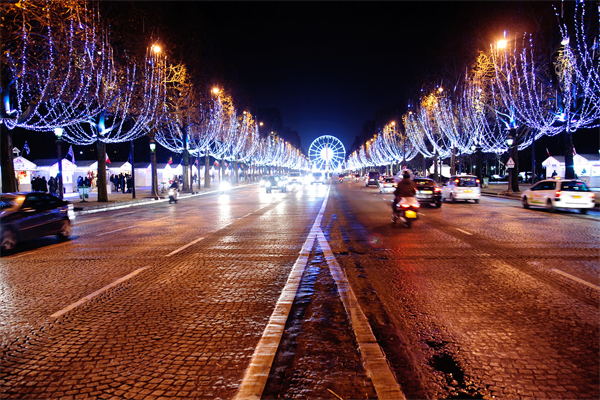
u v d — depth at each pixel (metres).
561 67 26.45
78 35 20.52
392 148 84.50
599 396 3.96
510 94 29.64
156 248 12.20
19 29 18.02
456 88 39.81
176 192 35.25
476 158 55.97
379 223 17.45
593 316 5.97
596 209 22.11
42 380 4.42
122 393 4.13
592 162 40.44
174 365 4.69
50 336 5.59
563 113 28.33
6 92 20.67
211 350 5.07
